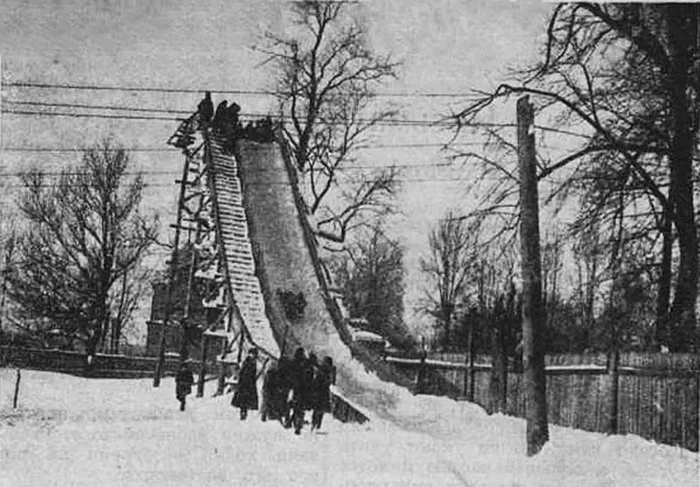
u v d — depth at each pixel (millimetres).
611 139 22547
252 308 33188
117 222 53344
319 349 32062
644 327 24969
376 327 59844
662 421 17531
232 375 34281
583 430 19250
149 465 15086
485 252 25094
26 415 22500
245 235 37312
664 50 23312
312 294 35406
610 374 18844
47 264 53625
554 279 40000
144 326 64438
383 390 27797
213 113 43188
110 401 28031
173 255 38969
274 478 14250
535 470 15125
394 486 13758
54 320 53906
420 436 19797
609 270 23828
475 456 16797
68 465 14883
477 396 26141
